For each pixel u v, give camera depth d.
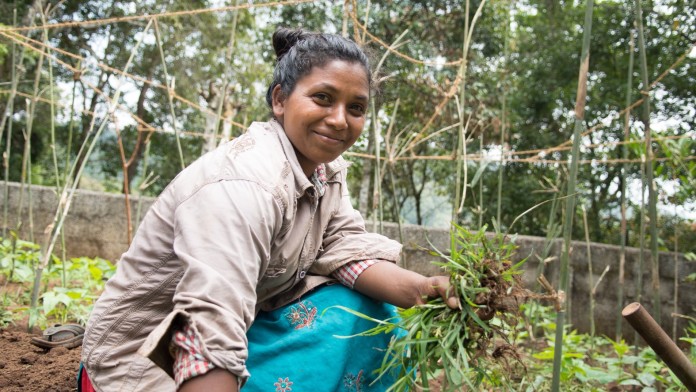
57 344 2.72
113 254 5.74
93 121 3.28
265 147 1.76
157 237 1.71
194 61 16.61
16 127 14.73
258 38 15.20
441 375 3.11
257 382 1.79
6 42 7.39
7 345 2.82
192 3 14.43
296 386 1.79
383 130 9.27
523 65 13.26
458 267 1.74
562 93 13.27
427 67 9.44
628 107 3.56
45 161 17.28
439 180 13.77
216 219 1.55
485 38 10.88
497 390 2.47
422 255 5.45
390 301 1.96
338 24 10.50
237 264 1.53
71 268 4.38
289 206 1.73
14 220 5.73
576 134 2.11
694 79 10.99
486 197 12.73
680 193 4.15
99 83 15.01
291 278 1.94
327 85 1.78
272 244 1.76
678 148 3.65
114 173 17.95
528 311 4.31
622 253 3.95
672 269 5.30
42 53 3.20
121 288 1.75
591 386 3.21
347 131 1.83
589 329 5.32
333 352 1.83
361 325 1.94
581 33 12.80
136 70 16.42
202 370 1.40
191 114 17.94
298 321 1.92
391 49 2.91
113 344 1.73
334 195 2.10
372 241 2.06
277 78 1.91
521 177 12.72
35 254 4.10
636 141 3.56
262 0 11.24
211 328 1.44
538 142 13.02
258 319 1.96
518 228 12.73
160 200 1.75
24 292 4.16
